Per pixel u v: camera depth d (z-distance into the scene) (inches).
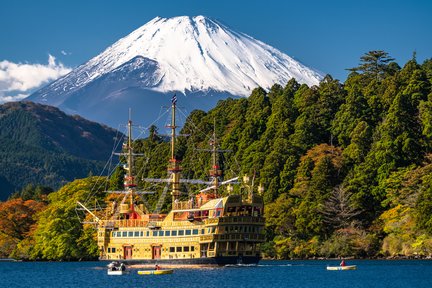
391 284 5541.3
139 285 5664.4
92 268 7657.5
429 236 7637.8
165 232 7076.8
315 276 6117.1
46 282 6210.6
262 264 7490.2
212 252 6781.5
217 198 6879.9
